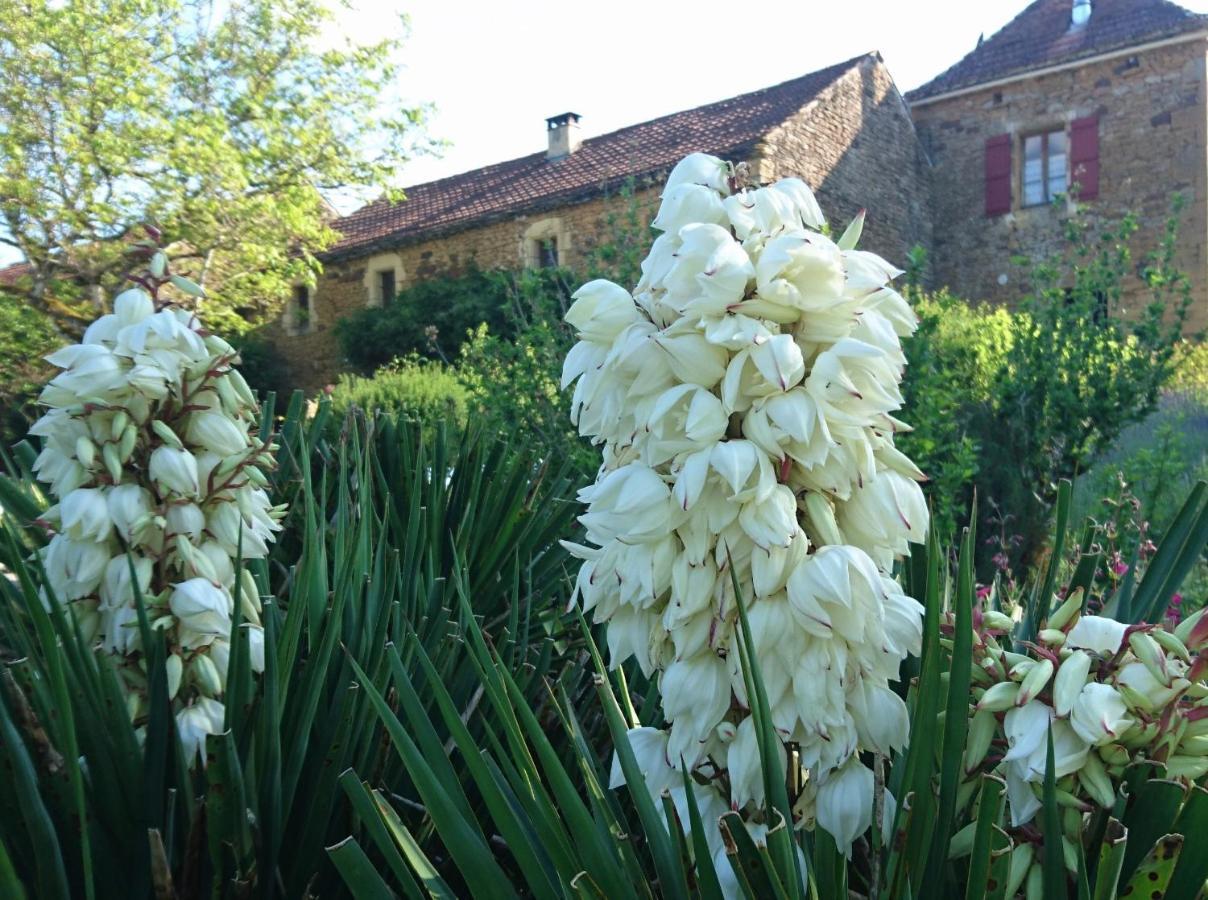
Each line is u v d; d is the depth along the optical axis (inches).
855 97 605.3
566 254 613.6
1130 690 46.1
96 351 64.0
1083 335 221.5
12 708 55.9
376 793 48.6
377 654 71.8
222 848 56.1
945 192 667.4
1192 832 43.1
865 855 52.4
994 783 42.0
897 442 183.0
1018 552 203.8
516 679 76.4
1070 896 48.8
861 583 44.9
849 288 45.7
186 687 66.5
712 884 44.1
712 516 45.1
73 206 513.3
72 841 57.1
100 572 65.6
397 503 113.7
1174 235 258.7
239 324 569.6
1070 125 619.2
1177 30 573.9
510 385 200.2
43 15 493.4
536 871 46.9
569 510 118.6
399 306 666.2
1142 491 194.5
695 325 46.0
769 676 46.2
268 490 110.1
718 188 50.1
